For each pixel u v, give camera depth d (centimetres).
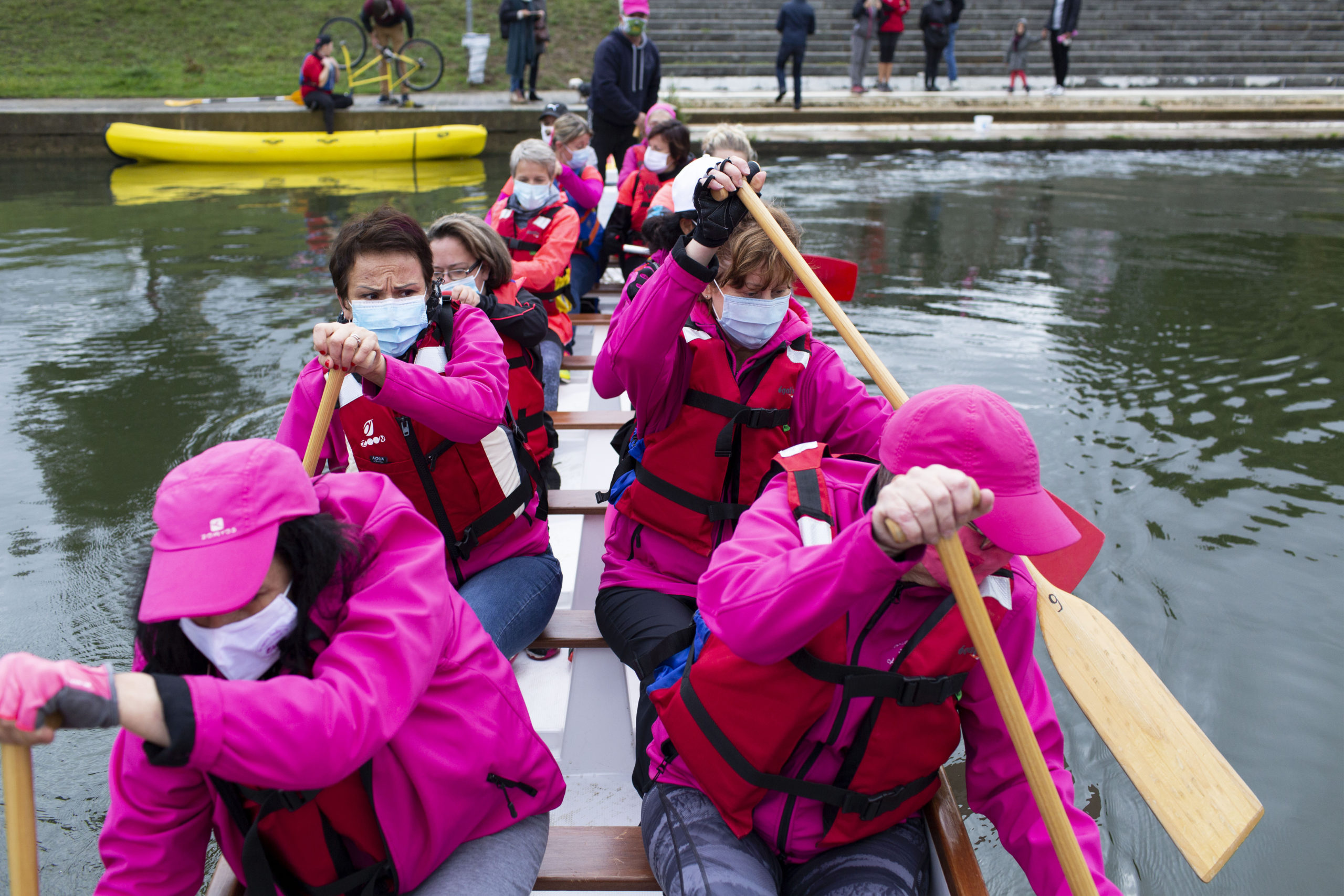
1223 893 242
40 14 1714
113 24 1714
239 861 151
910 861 171
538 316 339
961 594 132
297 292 726
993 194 1137
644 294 217
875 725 159
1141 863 250
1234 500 419
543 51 1493
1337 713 300
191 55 1652
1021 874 246
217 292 725
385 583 149
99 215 1010
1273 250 871
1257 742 289
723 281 224
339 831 152
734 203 208
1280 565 373
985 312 676
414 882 160
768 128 1504
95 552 381
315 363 238
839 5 1878
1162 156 1449
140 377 555
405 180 1233
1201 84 1838
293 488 136
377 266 229
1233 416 505
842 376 237
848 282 296
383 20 1423
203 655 142
